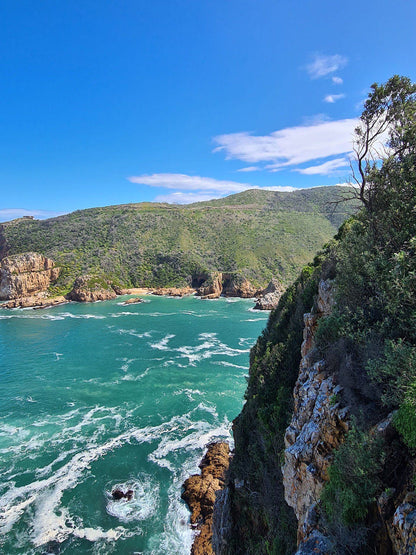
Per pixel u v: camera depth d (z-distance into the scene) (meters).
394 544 7.03
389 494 7.77
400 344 9.40
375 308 12.24
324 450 10.83
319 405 12.00
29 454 36.88
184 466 34.78
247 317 103.00
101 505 29.98
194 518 28.52
